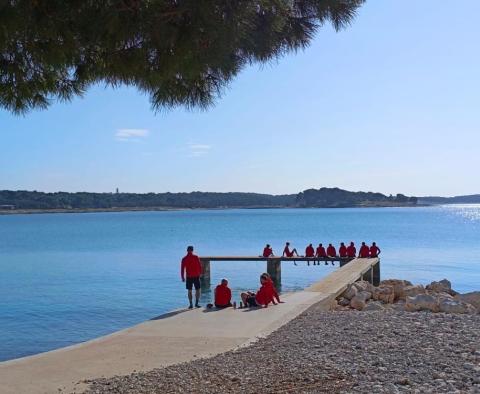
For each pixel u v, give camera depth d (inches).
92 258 2053.4
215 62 219.5
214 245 2657.5
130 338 465.4
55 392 313.6
